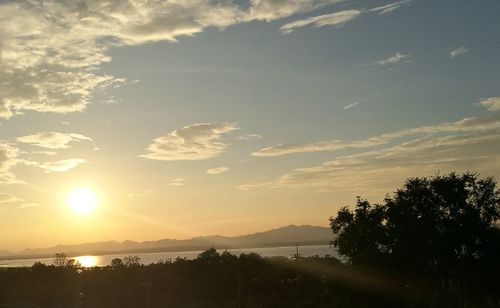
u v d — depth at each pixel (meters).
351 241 46.72
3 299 87.94
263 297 84.06
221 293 91.38
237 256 114.62
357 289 45.25
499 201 44.06
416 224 43.38
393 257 43.88
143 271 109.06
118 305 84.25
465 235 42.22
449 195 43.34
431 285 43.00
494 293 42.25
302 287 86.62
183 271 108.50
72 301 88.62
